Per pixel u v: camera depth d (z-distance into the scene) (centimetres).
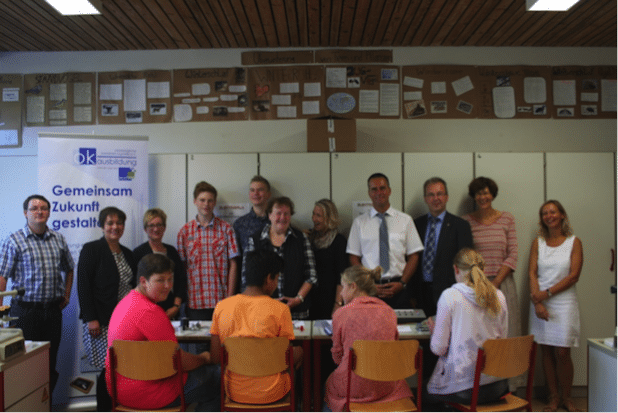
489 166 403
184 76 460
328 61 459
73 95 460
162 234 356
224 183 405
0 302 285
